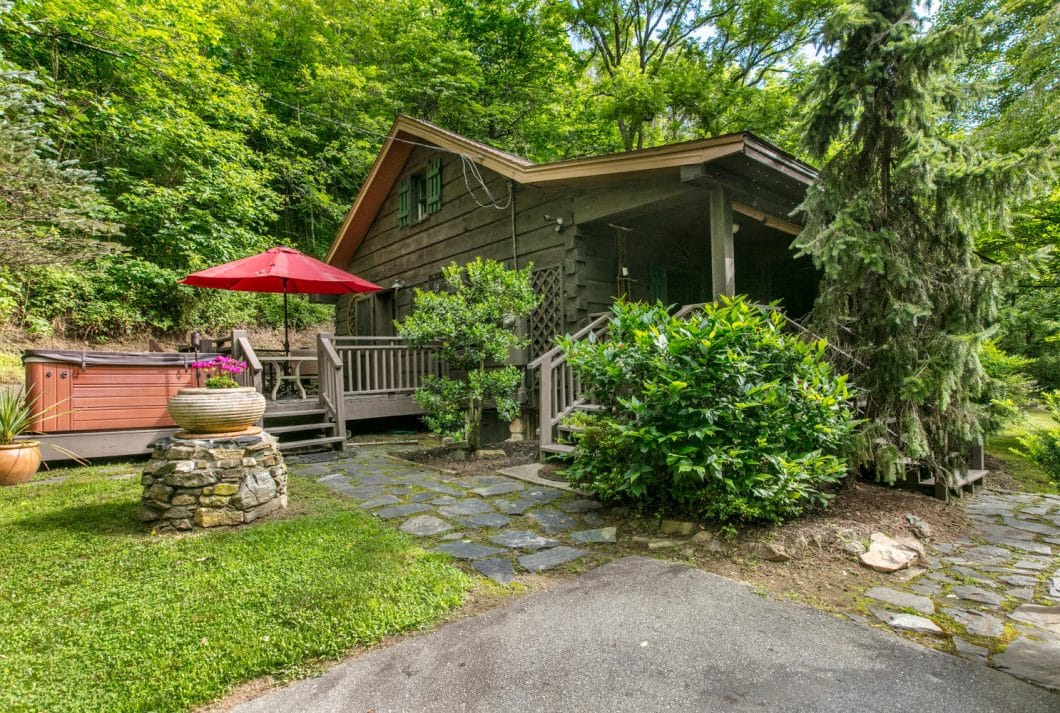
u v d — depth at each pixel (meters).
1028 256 3.44
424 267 9.10
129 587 2.41
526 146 15.31
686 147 4.60
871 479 4.30
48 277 8.65
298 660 1.88
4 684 1.69
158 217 10.09
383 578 2.49
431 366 7.76
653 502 3.47
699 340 3.14
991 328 3.30
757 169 4.81
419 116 14.44
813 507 3.38
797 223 6.60
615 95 13.06
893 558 2.74
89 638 1.98
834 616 2.20
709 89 12.77
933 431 3.87
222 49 11.92
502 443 6.24
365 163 14.12
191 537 3.09
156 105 10.18
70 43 9.55
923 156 3.39
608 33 16.62
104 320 9.66
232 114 11.75
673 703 1.63
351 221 10.43
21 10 8.23
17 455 4.38
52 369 5.06
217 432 3.59
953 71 3.71
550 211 6.73
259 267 6.33
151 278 9.73
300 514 3.57
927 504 3.76
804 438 3.27
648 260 7.42
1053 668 1.81
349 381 6.79
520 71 15.08
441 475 4.73
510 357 6.50
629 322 3.67
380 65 14.78
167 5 10.05
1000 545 3.13
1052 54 3.90
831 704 1.62
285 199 13.28
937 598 2.38
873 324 3.81
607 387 3.64
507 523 3.37
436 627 2.12
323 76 12.81
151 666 1.81
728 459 2.92
